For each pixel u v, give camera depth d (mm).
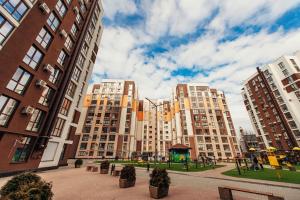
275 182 10523
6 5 13227
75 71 26625
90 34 31594
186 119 68000
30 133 16625
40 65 17484
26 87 15922
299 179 11375
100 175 14594
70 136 27219
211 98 72750
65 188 9242
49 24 19047
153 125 91250
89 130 61719
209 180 12195
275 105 52062
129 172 9953
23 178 4879
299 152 33219
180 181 11797
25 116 15523
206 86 76188
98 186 9828
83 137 60031
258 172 15828
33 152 17141
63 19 21391
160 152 82375
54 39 19672
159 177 7625
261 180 11359
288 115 48656
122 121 64562
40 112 18688
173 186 9938
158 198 7176
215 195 7668
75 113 28875
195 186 9914
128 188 9289
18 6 14367
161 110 94688
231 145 63656
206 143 62875
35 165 17375
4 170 13422
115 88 72500
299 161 28906
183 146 33719
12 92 14125
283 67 52438
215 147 62094
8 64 13508
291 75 49594
